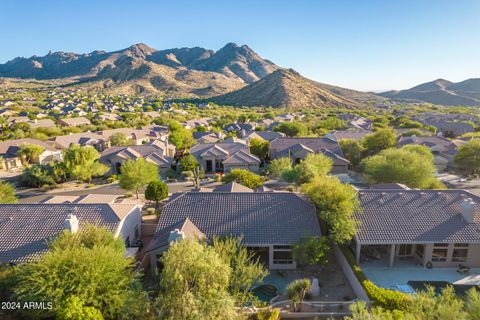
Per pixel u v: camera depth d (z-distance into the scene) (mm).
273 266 29766
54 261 20359
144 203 48656
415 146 63281
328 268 30000
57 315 18297
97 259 20938
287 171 49969
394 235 29156
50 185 59594
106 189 57750
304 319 22875
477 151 62844
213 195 33875
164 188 43688
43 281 19219
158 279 27172
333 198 30688
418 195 33781
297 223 30578
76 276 19812
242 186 42000
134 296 18891
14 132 100875
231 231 29875
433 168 49094
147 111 197125
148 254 29156
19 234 27891
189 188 56969
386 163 48531
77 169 57562
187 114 189125
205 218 31297
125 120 154875
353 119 148875
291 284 25500
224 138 96250
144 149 73562
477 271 29266
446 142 80312
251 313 21875
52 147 85375
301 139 76938
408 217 30984
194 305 16750
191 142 92625
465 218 30484
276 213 31578
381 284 27453
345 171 67938
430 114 177000
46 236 27641
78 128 122250
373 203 32812
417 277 28500
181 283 17844
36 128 111188
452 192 34125
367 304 22750
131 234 33688
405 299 22125
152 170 50781
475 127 116062
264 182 59688
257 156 75812
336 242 29781
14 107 179125
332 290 26750
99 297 19719
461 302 16797
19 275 20547
